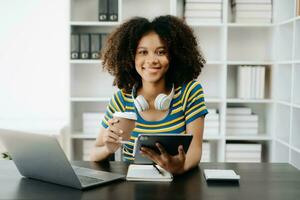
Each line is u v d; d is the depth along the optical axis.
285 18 3.26
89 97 3.42
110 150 1.48
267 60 3.53
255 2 3.27
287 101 3.21
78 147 3.59
